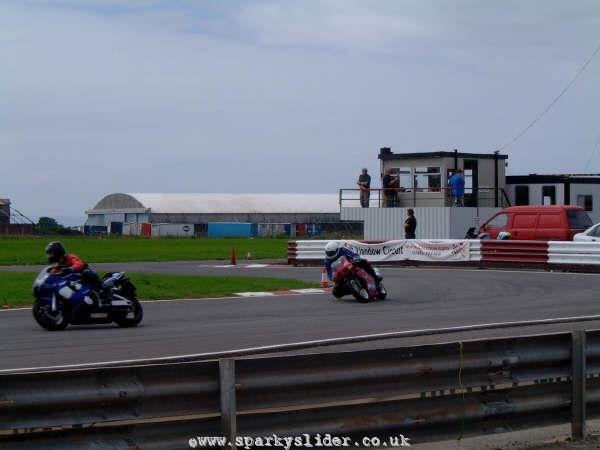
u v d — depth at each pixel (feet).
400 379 28.30
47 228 306.76
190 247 197.77
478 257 118.42
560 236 118.52
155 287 85.20
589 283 91.45
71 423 23.82
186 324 60.85
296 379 26.58
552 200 149.07
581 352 31.81
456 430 29.32
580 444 31.14
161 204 358.43
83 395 23.98
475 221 145.69
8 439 23.11
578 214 120.16
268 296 81.46
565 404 31.60
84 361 44.75
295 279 98.53
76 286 57.93
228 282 91.71
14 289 81.76
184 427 25.32
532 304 72.02
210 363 25.75
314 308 70.85
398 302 74.90
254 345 50.42
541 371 31.22
